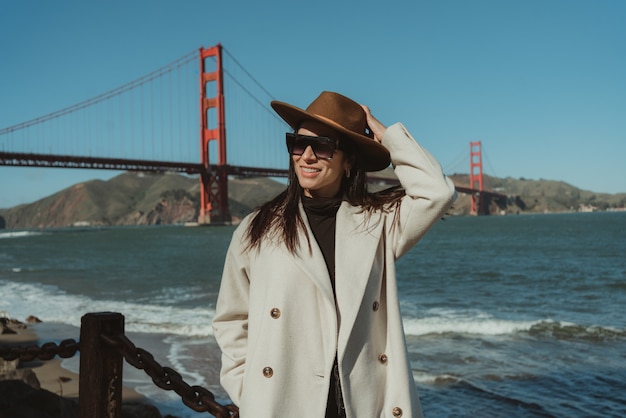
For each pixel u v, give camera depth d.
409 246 1.49
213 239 61.06
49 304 14.34
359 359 1.38
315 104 1.54
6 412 3.67
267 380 1.38
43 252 44.56
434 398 5.84
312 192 1.55
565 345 8.31
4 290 18.20
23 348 2.37
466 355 7.72
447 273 22.38
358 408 1.35
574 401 5.64
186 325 10.35
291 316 1.40
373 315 1.42
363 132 1.58
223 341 1.55
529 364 7.16
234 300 1.57
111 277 22.36
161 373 1.87
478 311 12.29
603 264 25.33
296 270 1.41
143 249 46.06
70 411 4.24
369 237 1.45
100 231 119.81
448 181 1.42
